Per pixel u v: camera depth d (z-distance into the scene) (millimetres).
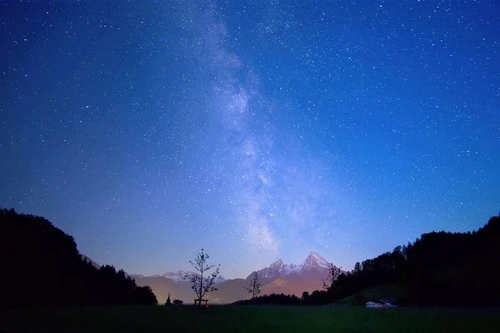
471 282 73125
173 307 52531
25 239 64625
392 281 98562
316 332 24719
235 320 32562
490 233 104250
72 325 27156
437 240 118500
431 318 33281
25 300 55938
